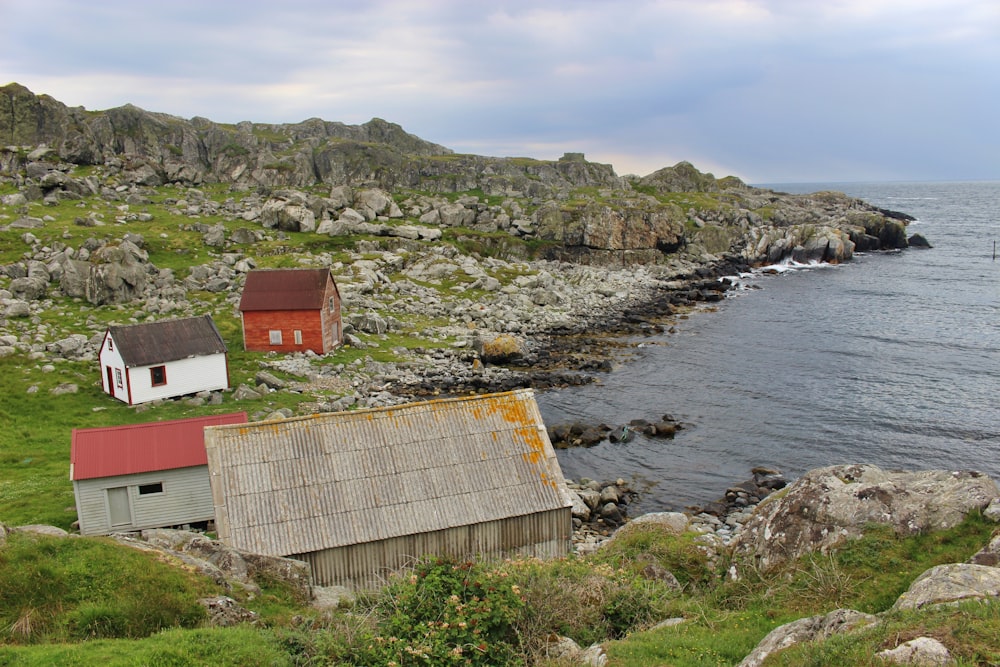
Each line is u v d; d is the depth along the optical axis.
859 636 12.85
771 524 20.33
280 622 17.86
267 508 24.22
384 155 152.75
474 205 131.38
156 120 148.00
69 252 75.06
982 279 107.44
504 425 28.06
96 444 31.03
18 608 16.28
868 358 66.69
